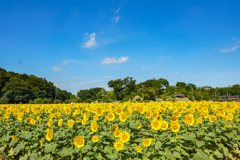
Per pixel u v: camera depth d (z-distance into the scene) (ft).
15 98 251.19
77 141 15.02
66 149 16.40
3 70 327.88
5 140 22.59
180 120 24.25
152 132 18.92
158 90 412.77
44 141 20.03
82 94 443.32
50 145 16.67
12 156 22.04
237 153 20.88
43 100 258.98
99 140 17.11
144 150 15.44
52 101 313.94
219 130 20.83
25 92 274.57
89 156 15.66
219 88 527.81
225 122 22.84
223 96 479.41
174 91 414.41
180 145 16.56
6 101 238.27
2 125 28.07
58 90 374.63
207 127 21.15
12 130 25.32
